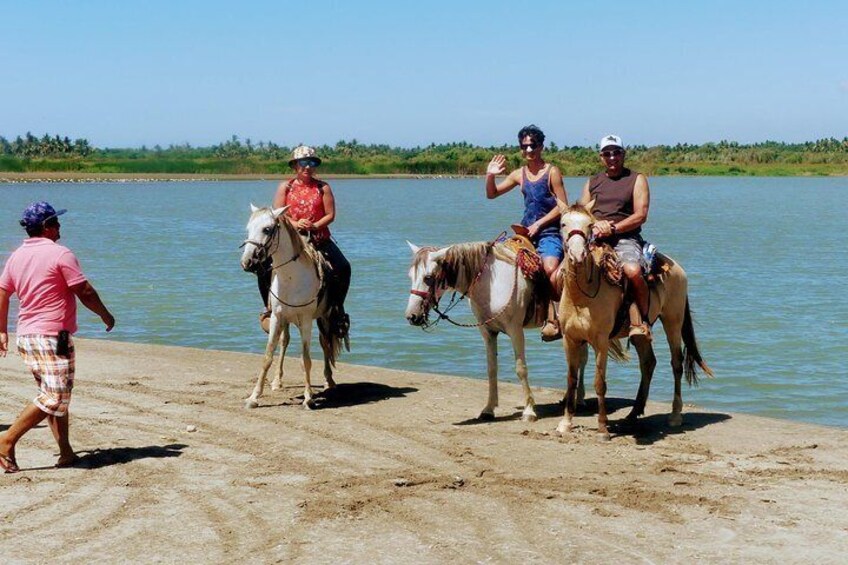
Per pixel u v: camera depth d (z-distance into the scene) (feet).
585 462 29.99
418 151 650.43
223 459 29.94
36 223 27.27
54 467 28.73
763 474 28.91
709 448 32.12
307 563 21.40
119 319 66.44
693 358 36.24
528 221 35.86
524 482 27.73
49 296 27.22
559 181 35.24
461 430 34.17
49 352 27.27
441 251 33.22
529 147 35.19
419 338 58.70
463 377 46.98
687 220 179.73
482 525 23.97
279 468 28.99
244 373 45.14
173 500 25.70
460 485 27.27
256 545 22.47
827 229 153.69
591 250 31.07
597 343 31.96
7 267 27.37
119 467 28.81
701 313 67.10
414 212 212.02
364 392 41.06
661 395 44.50
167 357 49.34
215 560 21.53
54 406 27.50
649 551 22.27
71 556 21.67
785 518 24.66
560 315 32.53
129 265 99.50
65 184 433.48
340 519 24.34
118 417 35.53
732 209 222.28
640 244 33.24
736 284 83.20
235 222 176.65
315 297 36.88
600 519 24.52
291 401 38.91
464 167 585.22
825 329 60.75
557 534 23.35
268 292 40.11
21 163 518.78
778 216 192.44
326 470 28.84
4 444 27.66
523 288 34.47
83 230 154.51
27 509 24.81
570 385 33.50
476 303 34.65
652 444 32.55
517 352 35.12
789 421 37.22
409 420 35.60
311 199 38.75
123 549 22.13
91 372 44.62
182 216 195.72
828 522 24.36
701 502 25.89
